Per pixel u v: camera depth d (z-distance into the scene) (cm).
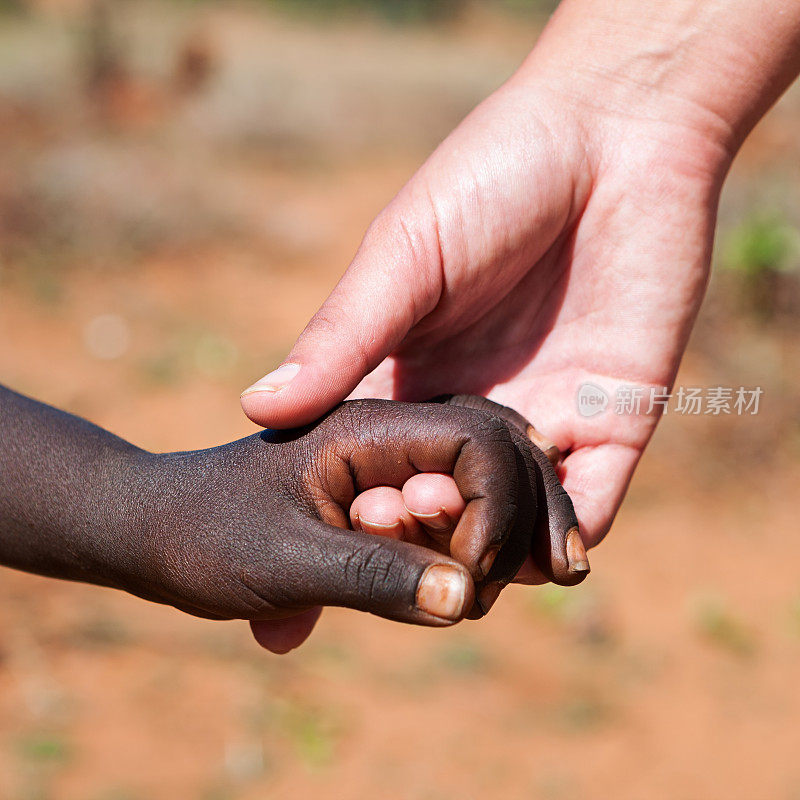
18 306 555
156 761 265
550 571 129
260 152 935
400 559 114
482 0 2497
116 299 587
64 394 475
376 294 155
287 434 131
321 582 117
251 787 262
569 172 175
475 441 120
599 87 179
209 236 687
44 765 257
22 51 1087
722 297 517
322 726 287
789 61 178
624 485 178
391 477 125
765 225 527
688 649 349
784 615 372
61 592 333
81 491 131
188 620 327
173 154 791
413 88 1255
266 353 548
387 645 333
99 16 949
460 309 172
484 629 350
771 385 485
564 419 179
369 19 2202
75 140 753
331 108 1092
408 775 273
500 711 305
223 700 292
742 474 463
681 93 178
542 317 182
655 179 179
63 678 291
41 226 630
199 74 969
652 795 276
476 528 117
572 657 339
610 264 181
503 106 177
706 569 398
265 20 1956
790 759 296
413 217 164
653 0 178
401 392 180
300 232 741
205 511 125
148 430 456
